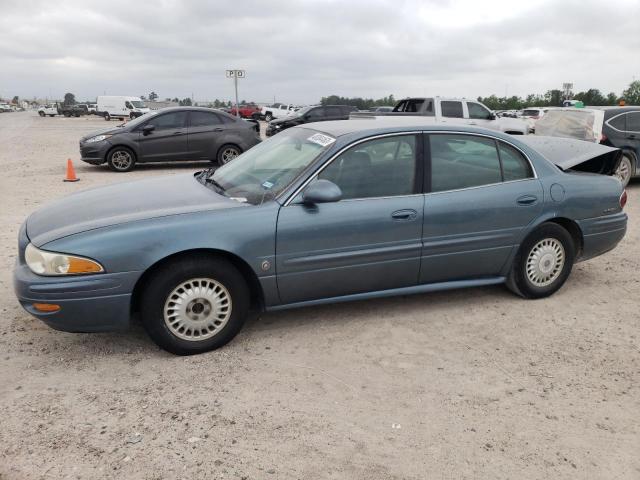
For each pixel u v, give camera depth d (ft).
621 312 14.84
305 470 8.48
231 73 69.51
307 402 10.30
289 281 12.31
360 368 11.61
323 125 14.62
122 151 41.39
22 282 10.85
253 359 11.89
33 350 12.07
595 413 10.18
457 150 13.84
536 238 14.82
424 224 13.25
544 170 14.90
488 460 8.82
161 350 12.19
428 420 9.83
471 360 12.05
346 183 12.66
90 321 11.02
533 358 12.20
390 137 13.17
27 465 8.45
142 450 8.85
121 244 10.88
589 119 34.12
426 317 14.24
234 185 13.53
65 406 10.00
